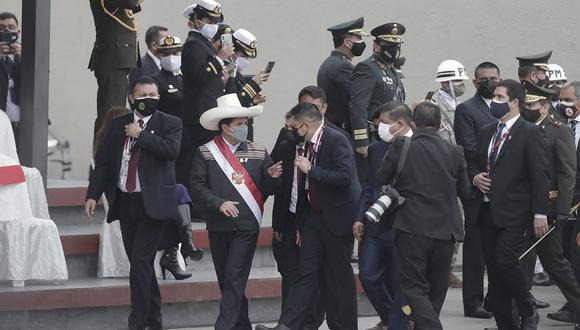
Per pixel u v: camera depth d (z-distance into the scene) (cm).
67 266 3166
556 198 3008
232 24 4459
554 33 4412
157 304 2916
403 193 2659
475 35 4425
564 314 3259
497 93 2877
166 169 2841
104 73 3500
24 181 2988
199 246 3316
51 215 3466
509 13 4416
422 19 4422
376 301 2867
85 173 4559
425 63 4419
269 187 2795
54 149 4528
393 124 2777
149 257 2823
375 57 3294
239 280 2773
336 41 3428
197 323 3092
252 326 3130
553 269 3048
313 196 2788
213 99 3253
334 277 2822
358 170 3275
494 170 2862
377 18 4428
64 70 4562
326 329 3120
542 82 3338
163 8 4497
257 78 3069
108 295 2981
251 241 2791
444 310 3422
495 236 2894
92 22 4553
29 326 2912
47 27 3312
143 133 2795
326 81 3388
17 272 2903
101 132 3039
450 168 2666
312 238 2800
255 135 4456
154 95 2831
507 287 2903
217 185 2788
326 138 2773
